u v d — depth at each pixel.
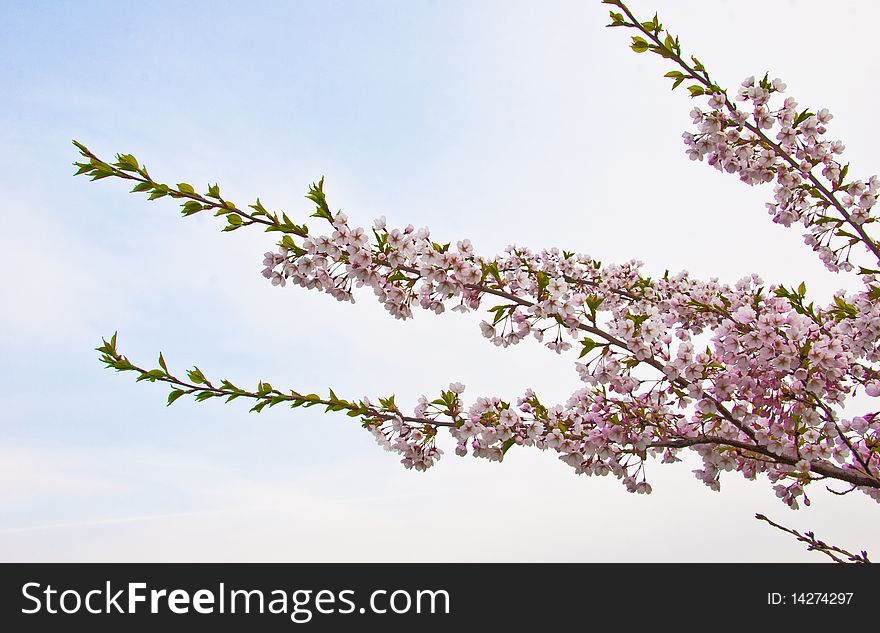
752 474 4.38
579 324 3.79
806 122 4.38
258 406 3.72
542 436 3.91
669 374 3.87
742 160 4.38
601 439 3.92
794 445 4.07
